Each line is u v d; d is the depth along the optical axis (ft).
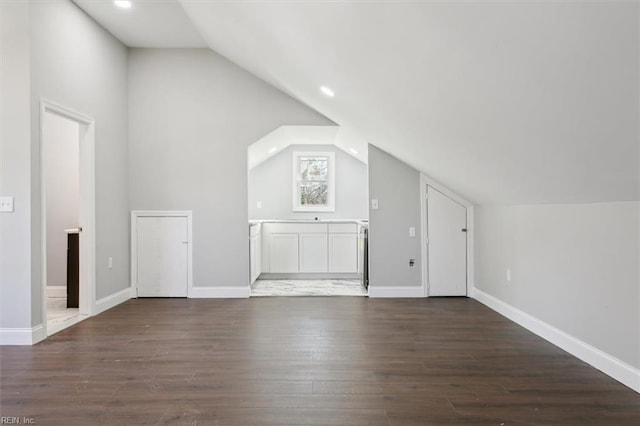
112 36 15.52
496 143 9.18
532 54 5.52
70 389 8.22
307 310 14.78
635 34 4.28
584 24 4.50
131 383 8.50
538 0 4.52
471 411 7.32
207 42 16.20
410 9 6.14
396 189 17.08
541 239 11.57
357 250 21.26
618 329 8.60
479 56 6.30
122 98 16.35
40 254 11.36
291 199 23.35
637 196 7.83
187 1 12.10
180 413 7.25
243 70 17.10
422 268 17.11
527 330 12.24
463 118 8.95
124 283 16.47
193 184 17.02
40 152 11.38
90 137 13.98
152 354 10.22
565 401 7.68
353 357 10.00
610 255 8.82
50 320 13.16
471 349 10.56
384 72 9.00
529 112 7.04
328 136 19.72
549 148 7.90
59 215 16.92
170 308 15.14
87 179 13.91
